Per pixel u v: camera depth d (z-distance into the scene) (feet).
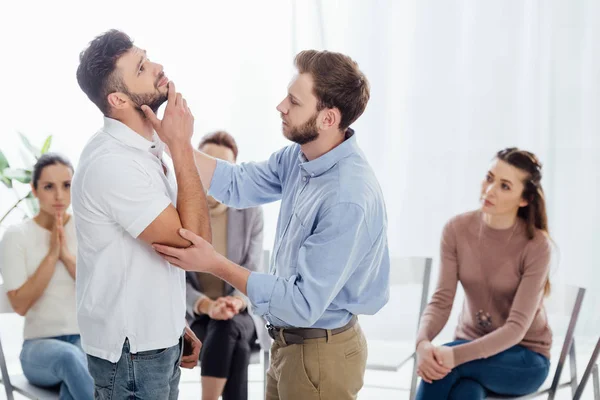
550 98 11.31
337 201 5.33
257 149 11.12
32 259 8.34
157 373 5.12
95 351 5.07
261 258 8.96
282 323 5.72
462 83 11.26
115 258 4.99
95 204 4.92
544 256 7.72
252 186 6.34
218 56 10.94
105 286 5.00
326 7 10.93
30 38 10.68
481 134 11.37
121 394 5.08
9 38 10.64
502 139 11.36
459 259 8.17
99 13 10.70
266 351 8.56
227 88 11.01
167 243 4.96
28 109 10.80
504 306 7.92
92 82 5.02
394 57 11.21
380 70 11.07
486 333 7.98
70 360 7.71
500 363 7.55
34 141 10.85
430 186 11.44
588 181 11.44
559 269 11.55
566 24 11.19
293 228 5.66
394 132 11.34
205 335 8.45
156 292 5.06
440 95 11.25
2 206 10.86
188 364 5.97
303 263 5.31
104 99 5.04
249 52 10.96
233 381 8.27
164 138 5.07
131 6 10.73
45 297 8.32
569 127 11.36
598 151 11.37
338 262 5.25
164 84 5.12
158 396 5.15
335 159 5.55
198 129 11.03
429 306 8.20
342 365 5.69
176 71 10.91
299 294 5.23
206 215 5.13
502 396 7.63
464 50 11.23
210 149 8.87
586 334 11.38
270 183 6.35
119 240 4.99
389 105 11.20
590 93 11.29
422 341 7.84
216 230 8.92
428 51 11.18
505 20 11.16
